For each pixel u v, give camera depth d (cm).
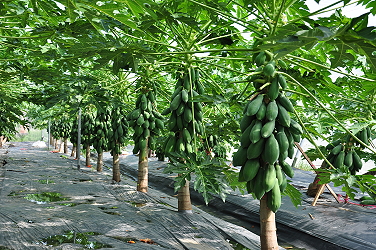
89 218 524
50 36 409
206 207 838
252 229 679
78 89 627
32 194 729
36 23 536
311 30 218
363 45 231
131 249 404
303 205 689
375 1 398
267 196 333
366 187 366
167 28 612
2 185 816
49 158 1612
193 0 375
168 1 462
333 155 629
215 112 677
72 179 968
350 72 534
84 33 415
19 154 1833
